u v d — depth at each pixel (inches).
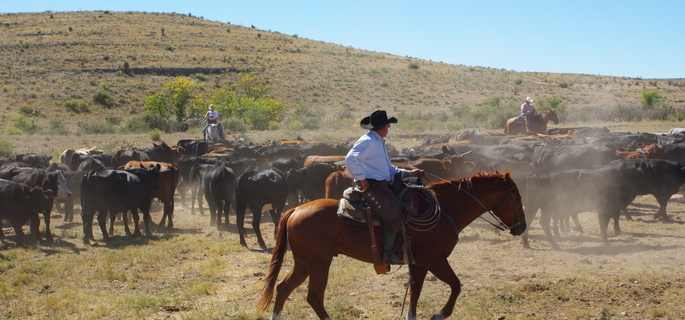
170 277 394.0
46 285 373.7
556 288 335.6
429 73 3646.7
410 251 259.6
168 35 4131.4
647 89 3253.0
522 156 657.0
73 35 3860.7
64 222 620.1
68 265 424.8
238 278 390.3
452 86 3344.0
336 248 272.2
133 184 528.4
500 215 289.4
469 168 578.9
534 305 312.3
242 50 3885.3
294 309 314.3
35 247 483.5
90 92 2753.4
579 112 1994.3
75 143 1454.2
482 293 334.3
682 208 612.7
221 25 4911.4
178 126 1957.4
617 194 465.1
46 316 313.0
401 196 264.1
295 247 268.7
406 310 312.0
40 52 3398.1
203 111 2212.1
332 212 268.7
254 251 475.8
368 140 262.7
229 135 1664.6
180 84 2256.4
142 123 1926.7
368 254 266.1
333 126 1963.6
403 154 765.9
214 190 576.4
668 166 510.6
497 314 301.6
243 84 2534.5
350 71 3540.8
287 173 599.5
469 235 507.2
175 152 911.7
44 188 529.0
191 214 671.1
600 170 472.1
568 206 464.1
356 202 264.8
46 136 1658.5
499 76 3747.5
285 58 3730.3
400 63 4060.0
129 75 3093.0
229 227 588.4
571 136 922.7
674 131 1008.2
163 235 546.6
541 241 476.7
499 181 285.6
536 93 3228.3
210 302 336.5
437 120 2014.0
